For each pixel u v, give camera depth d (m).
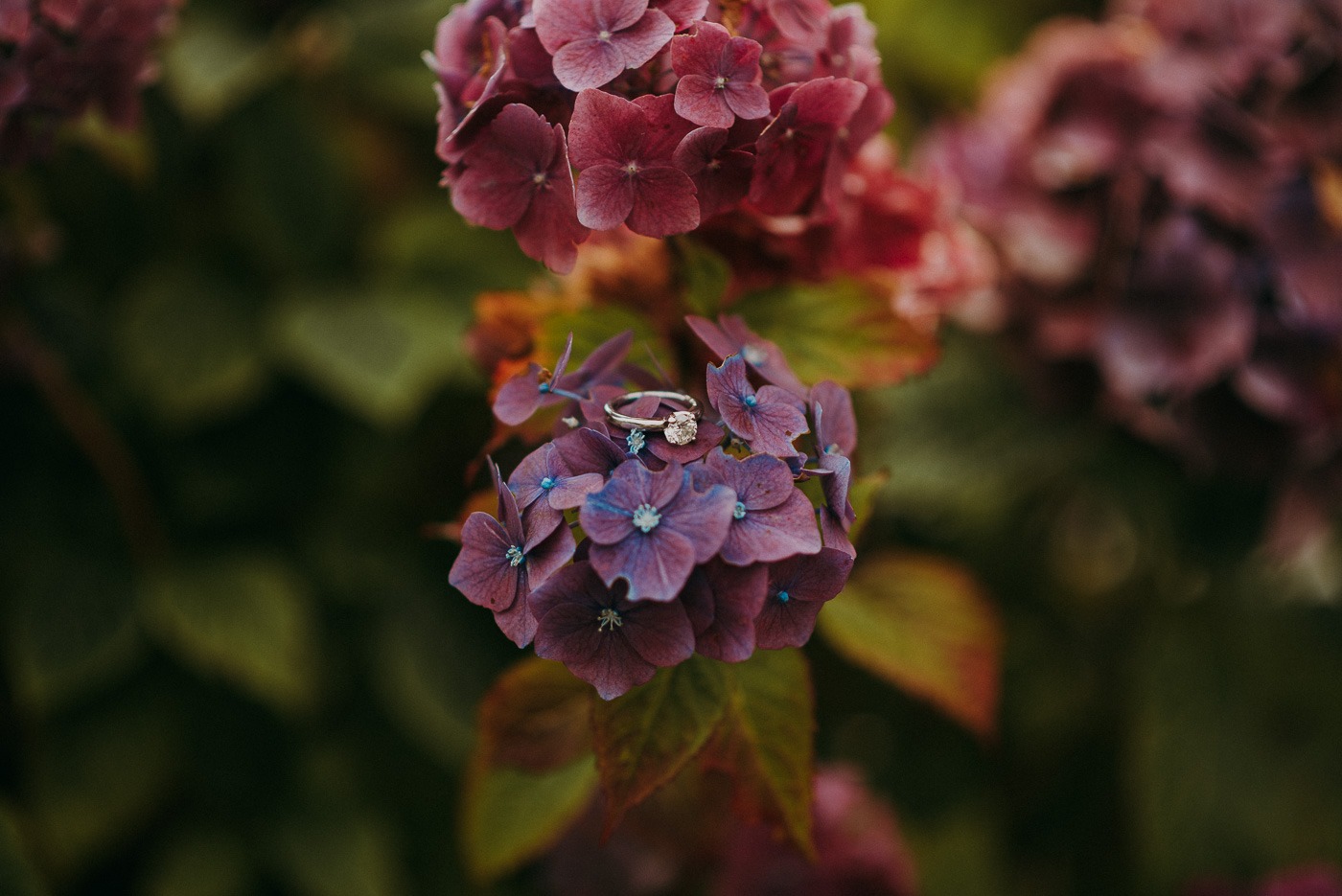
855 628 0.59
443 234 0.88
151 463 0.82
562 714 0.56
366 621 0.84
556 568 0.47
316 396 0.85
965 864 0.79
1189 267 0.70
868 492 0.53
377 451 0.83
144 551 0.80
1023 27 0.95
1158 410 0.73
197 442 0.82
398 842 0.82
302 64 0.87
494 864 0.61
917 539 0.83
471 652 0.82
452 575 0.49
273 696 0.77
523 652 0.83
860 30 0.53
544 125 0.49
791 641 0.49
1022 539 0.87
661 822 0.63
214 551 0.83
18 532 0.78
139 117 0.69
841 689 0.78
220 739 0.81
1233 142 0.70
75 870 0.75
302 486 0.85
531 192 0.51
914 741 0.84
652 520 0.47
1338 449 0.72
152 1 0.62
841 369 0.55
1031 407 0.78
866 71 0.52
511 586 0.48
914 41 0.94
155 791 0.78
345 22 0.87
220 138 0.85
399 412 0.82
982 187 0.76
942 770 0.83
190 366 0.80
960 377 0.79
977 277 0.64
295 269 0.87
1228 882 0.74
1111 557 0.94
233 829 0.79
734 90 0.49
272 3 0.85
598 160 0.49
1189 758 0.78
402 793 0.84
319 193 0.88
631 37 0.49
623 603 0.48
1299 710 0.79
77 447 0.80
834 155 0.52
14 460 0.79
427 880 0.81
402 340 0.81
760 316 0.56
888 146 0.60
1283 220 0.69
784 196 0.52
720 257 0.55
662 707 0.52
